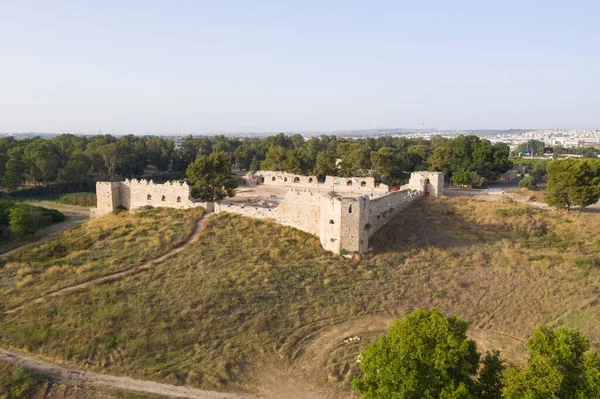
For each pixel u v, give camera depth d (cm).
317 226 4491
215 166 5778
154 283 3534
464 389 1706
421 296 3431
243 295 3372
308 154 10788
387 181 8262
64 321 3053
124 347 2808
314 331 3045
